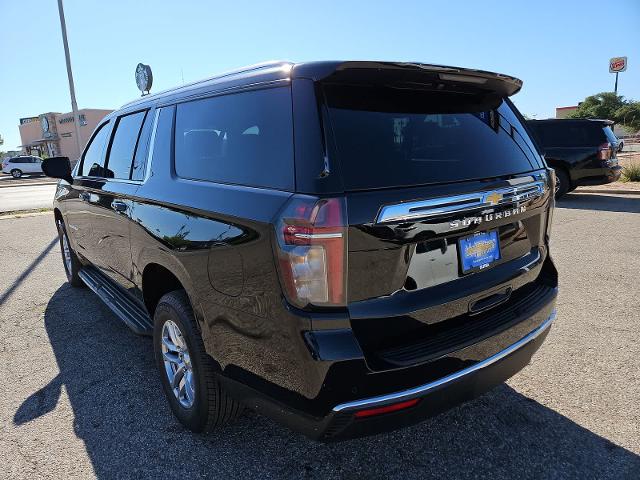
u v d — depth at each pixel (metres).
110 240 3.63
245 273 2.05
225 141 2.38
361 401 1.86
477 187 2.16
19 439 2.74
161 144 2.96
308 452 2.57
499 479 2.33
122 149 3.56
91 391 3.24
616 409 2.84
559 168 11.15
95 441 2.71
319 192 1.81
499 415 2.82
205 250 2.28
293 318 1.86
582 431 2.66
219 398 2.50
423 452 2.54
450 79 2.26
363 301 1.88
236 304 2.13
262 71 2.26
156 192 2.81
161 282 3.13
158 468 2.47
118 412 2.99
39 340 4.10
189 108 2.75
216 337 2.31
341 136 1.93
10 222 11.06
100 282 4.36
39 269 6.49
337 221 1.77
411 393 1.92
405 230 1.91
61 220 5.43
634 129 54.44
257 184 2.11
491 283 2.29
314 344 1.83
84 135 54.44
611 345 3.63
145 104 3.36
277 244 1.87
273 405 2.06
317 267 1.79
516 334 2.35
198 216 2.36
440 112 2.31
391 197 1.88
